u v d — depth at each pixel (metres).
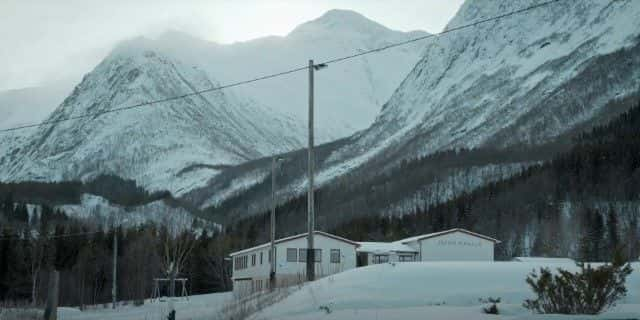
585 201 112.69
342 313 18.67
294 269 70.38
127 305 69.25
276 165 53.62
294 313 20.17
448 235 76.44
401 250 75.44
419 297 20.16
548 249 98.00
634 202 107.12
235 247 110.00
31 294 88.81
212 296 72.00
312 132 32.50
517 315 17.03
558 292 17.41
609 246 85.94
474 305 19.30
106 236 104.19
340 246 71.88
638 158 121.56
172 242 100.75
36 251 91.38
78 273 87.44
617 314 16.30
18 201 169.00
